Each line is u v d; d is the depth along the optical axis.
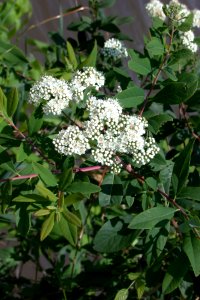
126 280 0.48
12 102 0.38
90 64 0.41
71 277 0.51
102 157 0.35
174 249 0.40
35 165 0.35
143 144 0.35
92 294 0.51
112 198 0.38
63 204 0.34
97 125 0.35
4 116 0.38
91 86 0.38
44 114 0.38
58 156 0.38
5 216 0.51
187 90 0.37
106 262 0.52
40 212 0.34
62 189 0.35
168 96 0.38
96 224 0.56
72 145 0.35
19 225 0.36
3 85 0.56
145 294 0.48
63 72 0.43
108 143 0.35
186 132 0.47
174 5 0.40
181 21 0.42
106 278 0.48
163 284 0.35
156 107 0.47
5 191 0.36
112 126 0.35
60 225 0.34
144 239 0.39
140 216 0.34
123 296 0.41
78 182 0.34
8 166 0.37
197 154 0.45
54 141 0.35
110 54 0.48
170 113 0.48
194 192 0.36
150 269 0.41
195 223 0.35
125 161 0.38
